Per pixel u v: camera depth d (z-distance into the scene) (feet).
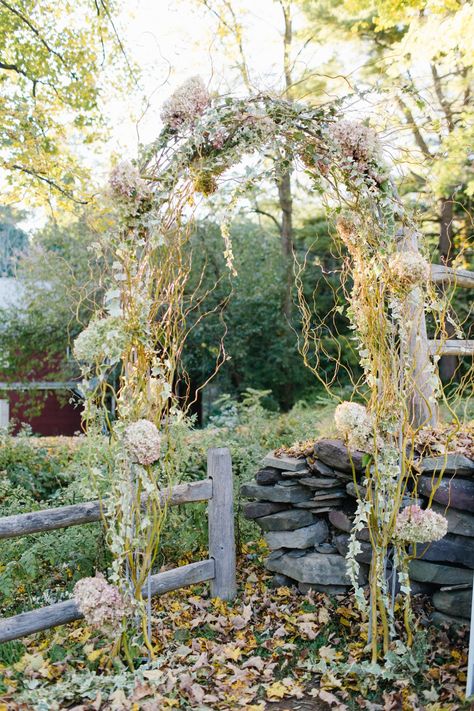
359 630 10.61
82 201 20.90
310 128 9.68
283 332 43.29
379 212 9.61
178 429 11.96
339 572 11.78
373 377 9.74
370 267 9.64
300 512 12.34
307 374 43.60
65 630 10.78
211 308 40.60
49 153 23.81
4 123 20.38
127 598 9.44
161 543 13.76
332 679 9.14
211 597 12.13
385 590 9.59
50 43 25.22
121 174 8.79
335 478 11.88
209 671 9.50
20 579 11.97
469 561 10.39
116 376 35.35
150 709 8.30
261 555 14.39
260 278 42.83
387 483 9.62
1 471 17.63
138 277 9.29
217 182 10.03
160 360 9.84
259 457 16.28
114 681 8.95
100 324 8.99
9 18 24.06
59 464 19.43
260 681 9.39
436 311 9.85
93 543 12.46
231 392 43.45
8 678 9.02
